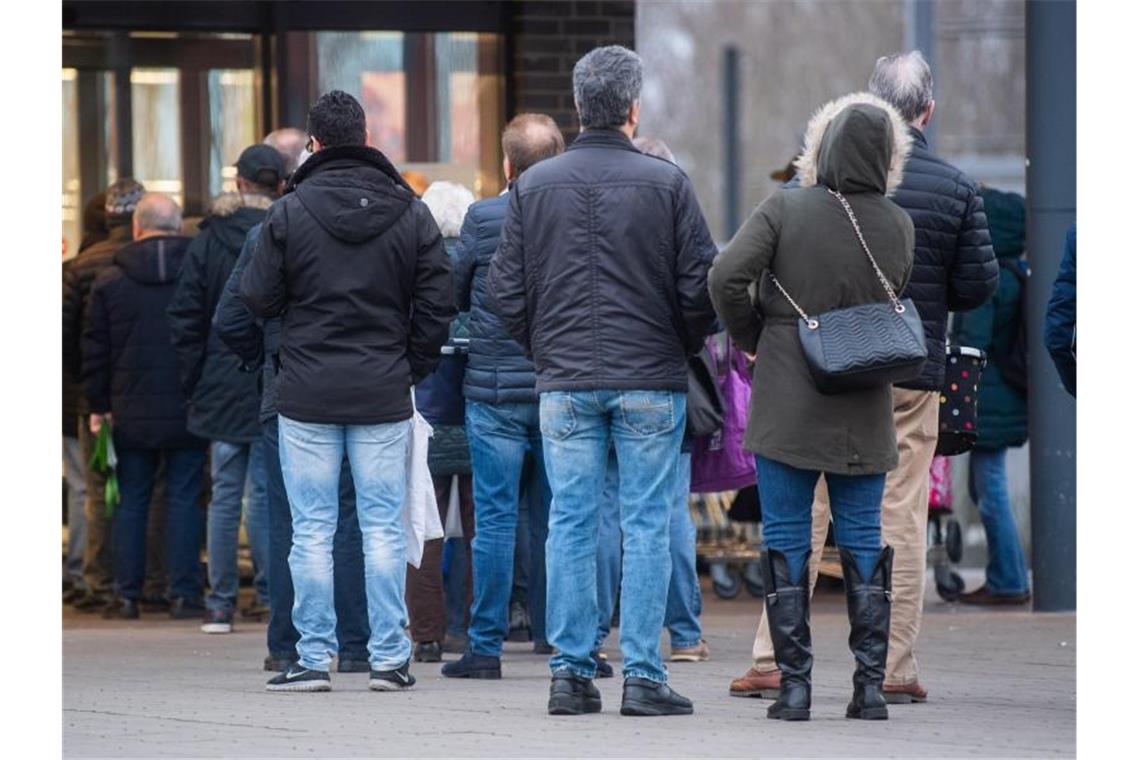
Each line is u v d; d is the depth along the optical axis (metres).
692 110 133.50
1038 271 29.47
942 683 21.78
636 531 18.56
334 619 21.38
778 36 133.88
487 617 22.34
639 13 120.06
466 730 18.05
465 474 24.22
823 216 17.73
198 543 30.84
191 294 28.17
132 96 37.22
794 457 17.64
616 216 18.20
